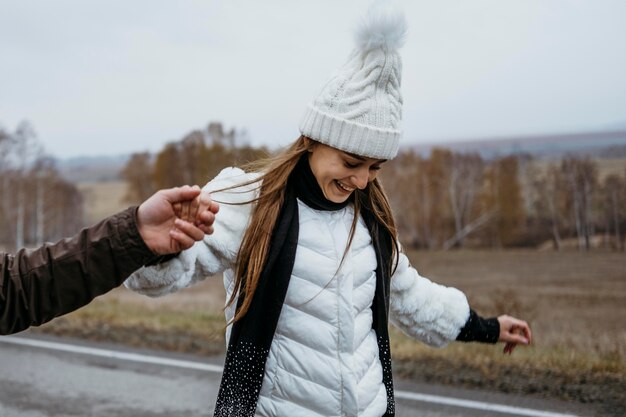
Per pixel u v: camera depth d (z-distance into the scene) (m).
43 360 5.90
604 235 19.28
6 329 1.44
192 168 29.64
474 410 4.40
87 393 5.00
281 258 1.97
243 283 1.99
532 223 21.42
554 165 20.91
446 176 24.48
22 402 4.80
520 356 5.48
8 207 39.59
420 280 2.39
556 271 14.94
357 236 2.12
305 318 2.00
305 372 1.99
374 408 2.12
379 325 2.16
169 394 4.96
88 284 1.42
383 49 1.99
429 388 4.84
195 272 1.98
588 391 4.67
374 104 1.98
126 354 6.08
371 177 2.13
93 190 47.44
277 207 1.99
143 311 8.24
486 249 21.83
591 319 8.20
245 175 2.06
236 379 1.94
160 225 1.49
